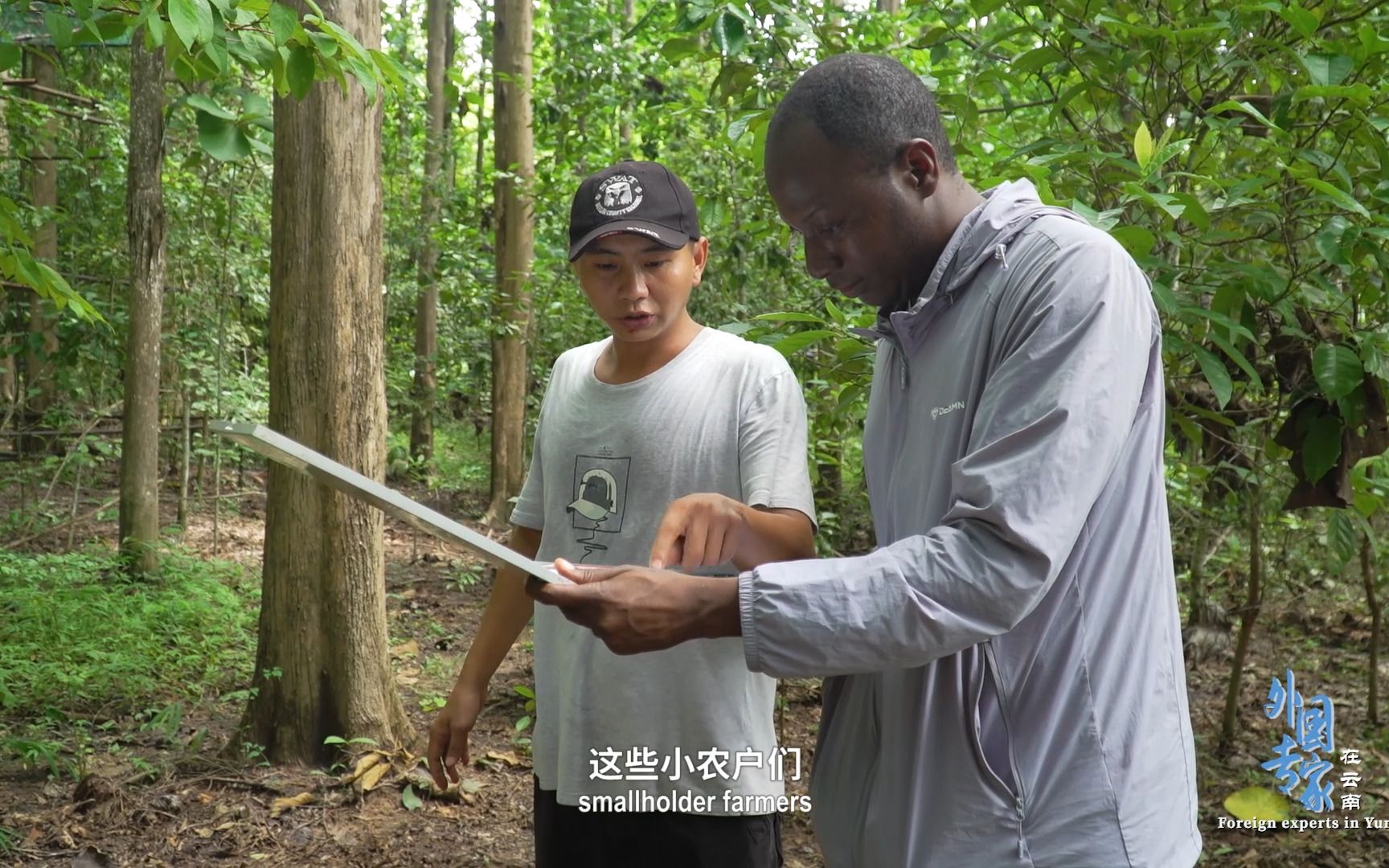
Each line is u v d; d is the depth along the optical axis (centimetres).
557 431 218
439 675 562
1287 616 630
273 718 428
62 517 859
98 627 554
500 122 991
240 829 376
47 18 274
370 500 129
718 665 202
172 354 856
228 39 285
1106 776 146
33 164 822
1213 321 259
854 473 539
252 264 894
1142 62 302
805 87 152
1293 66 300
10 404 923
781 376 207
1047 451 135
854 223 152
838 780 173
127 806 385
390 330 1284
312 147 404
